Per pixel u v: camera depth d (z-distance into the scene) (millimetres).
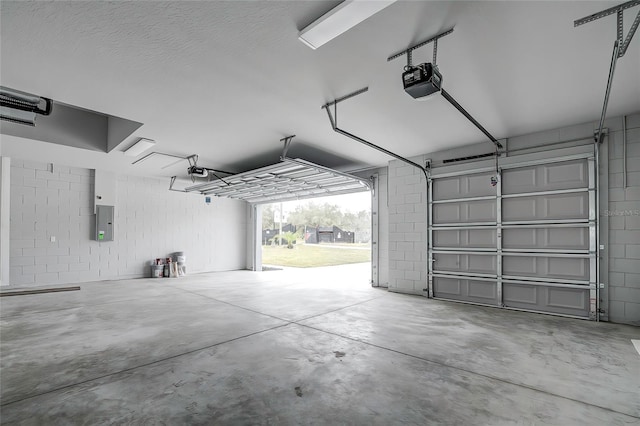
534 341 3664
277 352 3301
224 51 2934
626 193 4395
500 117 4574
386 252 7586
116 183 8523
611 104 4109
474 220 5797
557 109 4270
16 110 4031
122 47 2863
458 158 6020
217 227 10758
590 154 4648
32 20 2480
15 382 2619
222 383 2611
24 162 7164
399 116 4570
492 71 3309
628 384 2609
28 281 7184
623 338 3770
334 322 4461
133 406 2260
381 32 2656
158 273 9023
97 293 6609
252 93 3814
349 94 3854
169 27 2580
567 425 2053
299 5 2324
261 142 5824
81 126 6148
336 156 6887
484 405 2285
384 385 2582
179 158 6980
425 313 5012
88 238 8039
